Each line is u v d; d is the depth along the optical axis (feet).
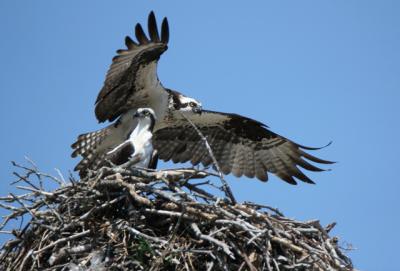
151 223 46.73
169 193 46.09
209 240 43.45
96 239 45.47
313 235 47.96
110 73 54.95
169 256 43.57
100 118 57.31
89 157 57.11
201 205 45.34
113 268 44.11
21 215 47.01
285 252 45.42
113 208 47.44
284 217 48.06
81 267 44.11
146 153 51.85
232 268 44.60
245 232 45.06
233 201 46.78
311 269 44.70
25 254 46.34
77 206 46.73
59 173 48.14
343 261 46.52
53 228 45.29
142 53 54.54
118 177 46.78
